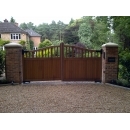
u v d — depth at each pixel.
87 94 6.15
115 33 14.83
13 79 7.99
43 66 8.27
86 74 8.43
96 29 22.67
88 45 23.81
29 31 37.66
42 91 6.57
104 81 8.12
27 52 8.19
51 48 8.26
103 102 5.21
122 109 4.62
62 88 7.09
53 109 4.58
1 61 7.93
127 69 7.70
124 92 6.51
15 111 4.43
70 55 8.36
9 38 29.92
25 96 5.84
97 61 8.41
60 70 8.39
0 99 5.47
